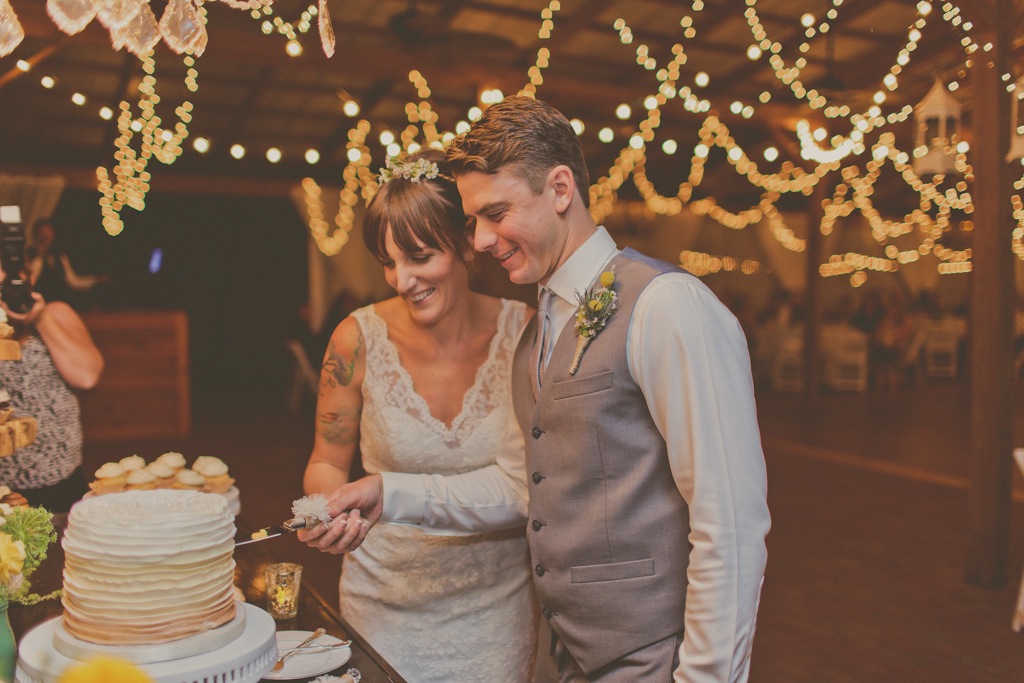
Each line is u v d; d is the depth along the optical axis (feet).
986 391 13.61
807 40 22.38
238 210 41.50
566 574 4.27
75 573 3.44
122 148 17.38
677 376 3.78
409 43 21.20
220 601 3.60
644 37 25.29
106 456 23.48
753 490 3.76
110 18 4.05
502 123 4.08
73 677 2.39
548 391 4.31
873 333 42.11
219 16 21.08
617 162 37.91
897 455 24.23
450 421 5.72
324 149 35.01
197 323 41.45
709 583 3.68
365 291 36.94
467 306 5.72
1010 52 11.82
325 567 14.08
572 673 4.50
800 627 12.04
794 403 36.17
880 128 22.84
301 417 31.76
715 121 28.71
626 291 4.11
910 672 10.66
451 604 5.74
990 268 13.28
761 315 42.65
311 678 4.04
